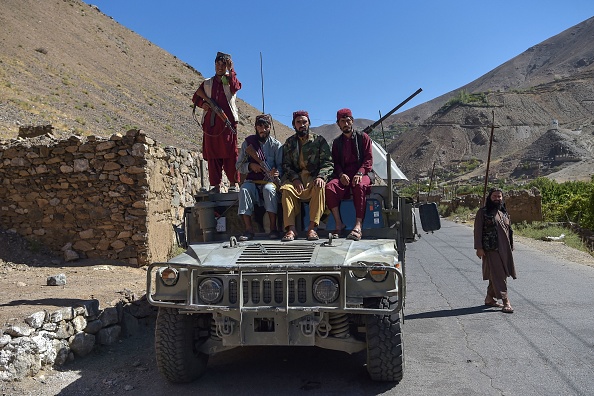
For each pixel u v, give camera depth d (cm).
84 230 1124
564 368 588
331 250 545
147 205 1116
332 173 660
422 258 1545
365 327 535
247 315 514
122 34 10362
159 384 570
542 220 2806
